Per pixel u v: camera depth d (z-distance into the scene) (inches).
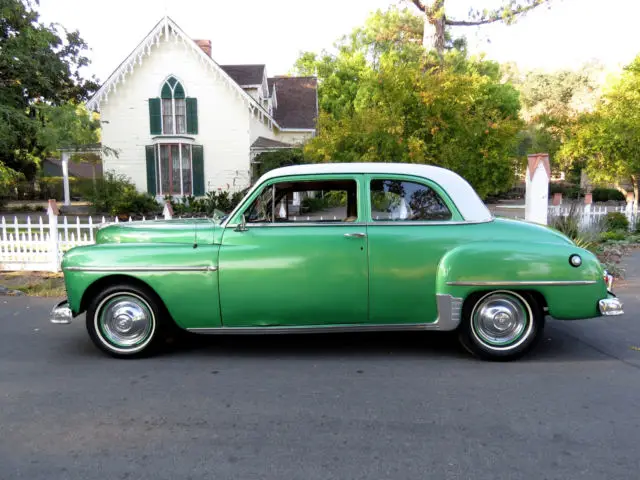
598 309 181.0
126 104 888.9
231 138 897.5
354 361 189.0
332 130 398.0
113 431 134.6
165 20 860.6
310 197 213.5
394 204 188.2
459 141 390.0
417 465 116.6
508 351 184.7
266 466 117.2
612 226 565.0
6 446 127.3
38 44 583.2
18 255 386.0
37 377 174.4
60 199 1471.5
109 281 191.2
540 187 363.9
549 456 120.3
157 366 185.0
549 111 1824.6
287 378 171.8
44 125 632.4
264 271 183.5
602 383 165.5
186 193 903.7
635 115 580.1
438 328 184.9
